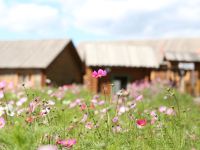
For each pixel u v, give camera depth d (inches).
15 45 1496.1
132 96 555.2
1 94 280.1
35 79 1365.7
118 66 1321.4
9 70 1409.9
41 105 280.4
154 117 305.3
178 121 317.4
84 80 1526.8
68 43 1456.7
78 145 224.5
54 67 1407.5
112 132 264.8
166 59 1592.0
